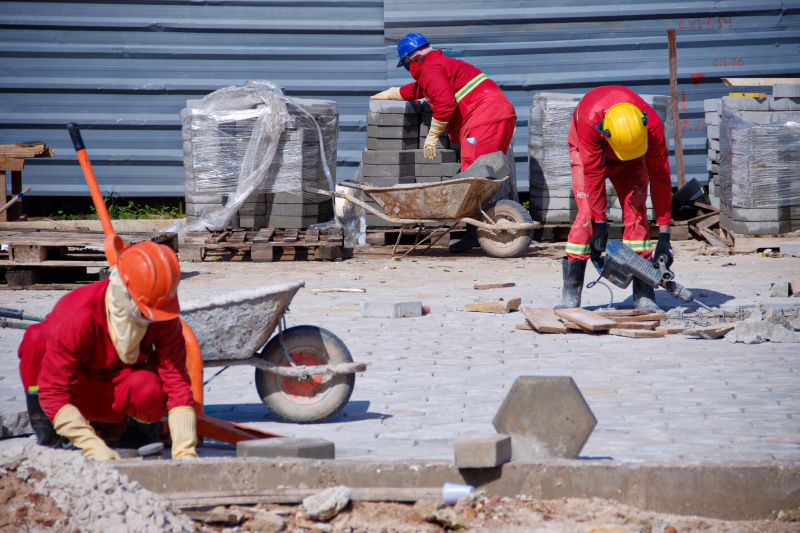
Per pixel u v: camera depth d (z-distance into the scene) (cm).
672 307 2005
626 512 862
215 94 2888
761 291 2183
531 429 948
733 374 1433
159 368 990
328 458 949
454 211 2736
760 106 2950
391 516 861
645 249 1920
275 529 829
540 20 3531
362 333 1778
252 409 1271
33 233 2600
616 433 1116
